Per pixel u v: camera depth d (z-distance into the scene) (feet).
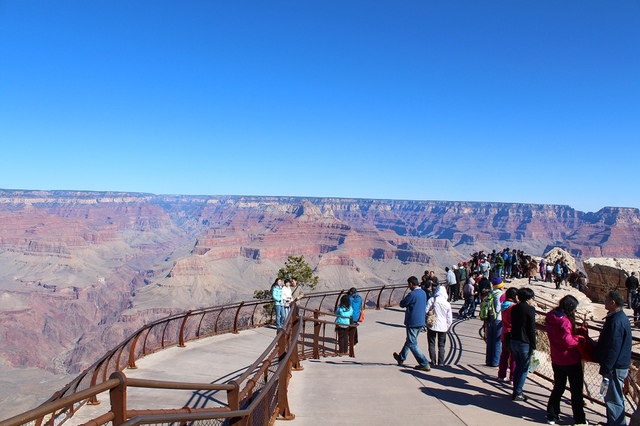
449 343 56.03
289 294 62.08
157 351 52.60
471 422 27.14
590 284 109.40
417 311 40.52
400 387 34.71
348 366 42.42
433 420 27.50
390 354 51.26
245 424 20.52
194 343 56.75
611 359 23.73
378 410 29.35
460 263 95.45
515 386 30.96
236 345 56.24
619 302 23.95
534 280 108.78
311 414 28.68
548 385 36.27
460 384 35.53
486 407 29.86
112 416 13.67
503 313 34.60
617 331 23.71
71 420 32.58
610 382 24.21
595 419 27.99
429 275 68.90
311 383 36.09
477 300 81.00
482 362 44.50
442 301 41.83
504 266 113.80
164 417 15.17
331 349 54.44
